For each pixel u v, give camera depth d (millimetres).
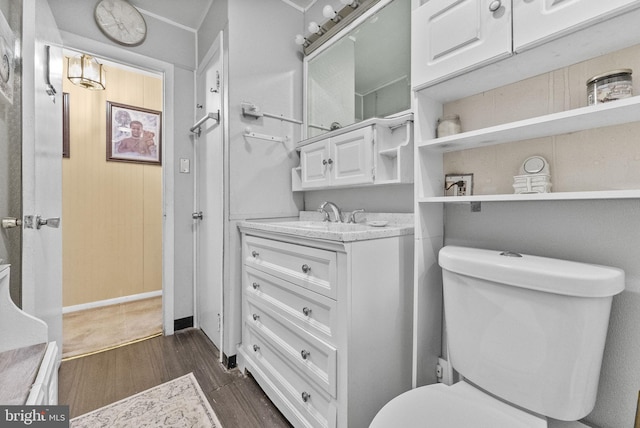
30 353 847
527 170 1001
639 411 764
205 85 2105
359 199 1666
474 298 906
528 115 1007
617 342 847
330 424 1036
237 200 1707
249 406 1355
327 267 1069
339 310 1007
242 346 1654
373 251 1062
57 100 1555
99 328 2197
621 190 772
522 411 811
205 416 1283
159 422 1239
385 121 1354
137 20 2023
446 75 994
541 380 771
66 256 2467
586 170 890
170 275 2156
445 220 1250
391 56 1497
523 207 1027
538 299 769
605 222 862
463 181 1180
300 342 1207
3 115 1112
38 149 1227
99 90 2531
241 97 1722
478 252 986
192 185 2289
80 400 1379
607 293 699
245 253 1633
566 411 743
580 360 721
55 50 1515
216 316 1899
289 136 1950
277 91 1894
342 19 1711
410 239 1212
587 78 883
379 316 1087
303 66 2027
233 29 1695
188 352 1864
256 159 1789
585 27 715
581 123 826
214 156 1911
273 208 1874
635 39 771
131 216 2775
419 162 1136
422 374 1156
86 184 2539
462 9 942
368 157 1394
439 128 1162
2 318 851
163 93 2170
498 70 946
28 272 1089
